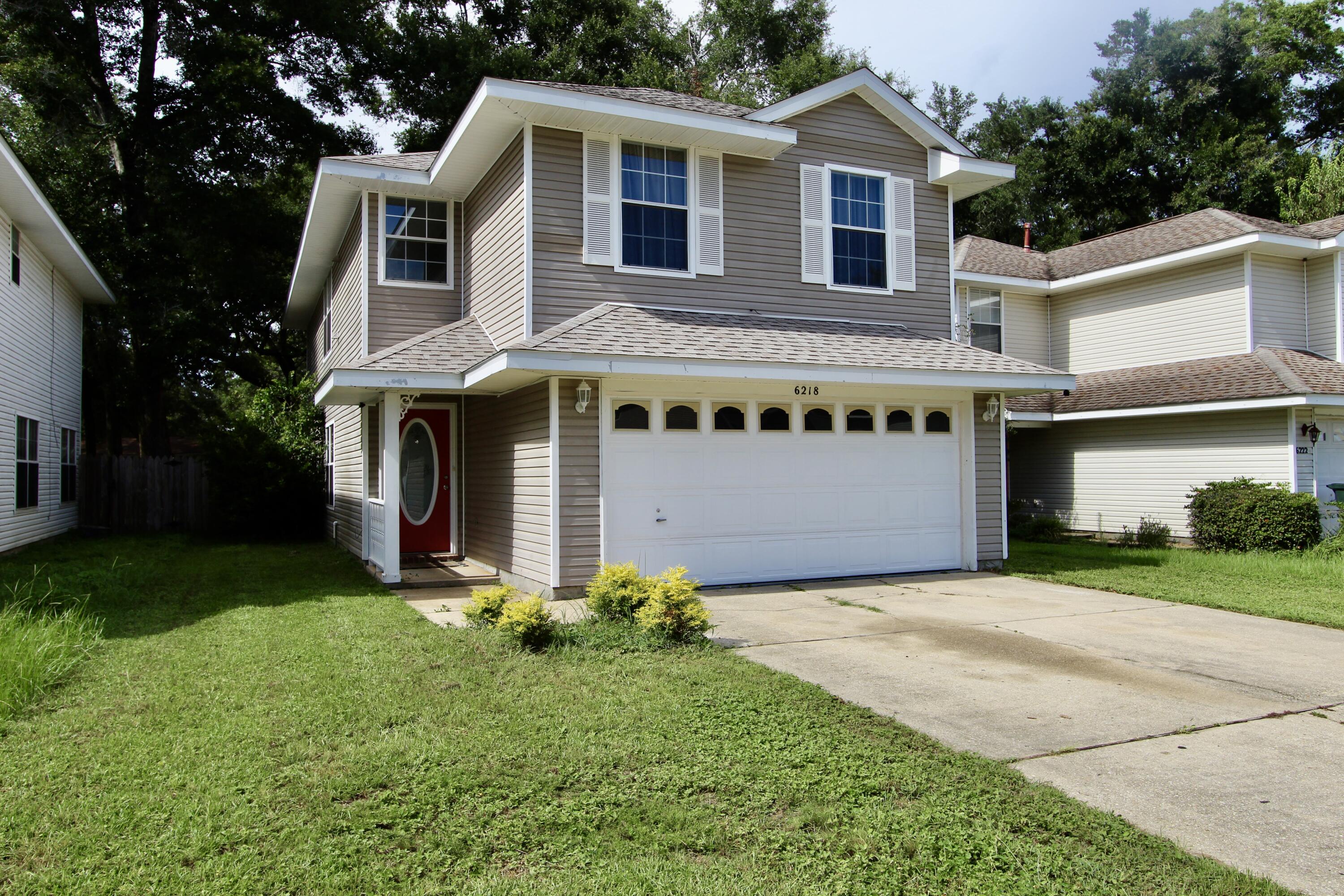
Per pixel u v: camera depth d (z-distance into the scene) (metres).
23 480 14.59
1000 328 19.45
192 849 3.46
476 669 6.15
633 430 9.95
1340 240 15.81
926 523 11.77
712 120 10.56
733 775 4.27
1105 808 4.00
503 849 3.53
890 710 5.44
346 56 25.17
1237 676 6.30
